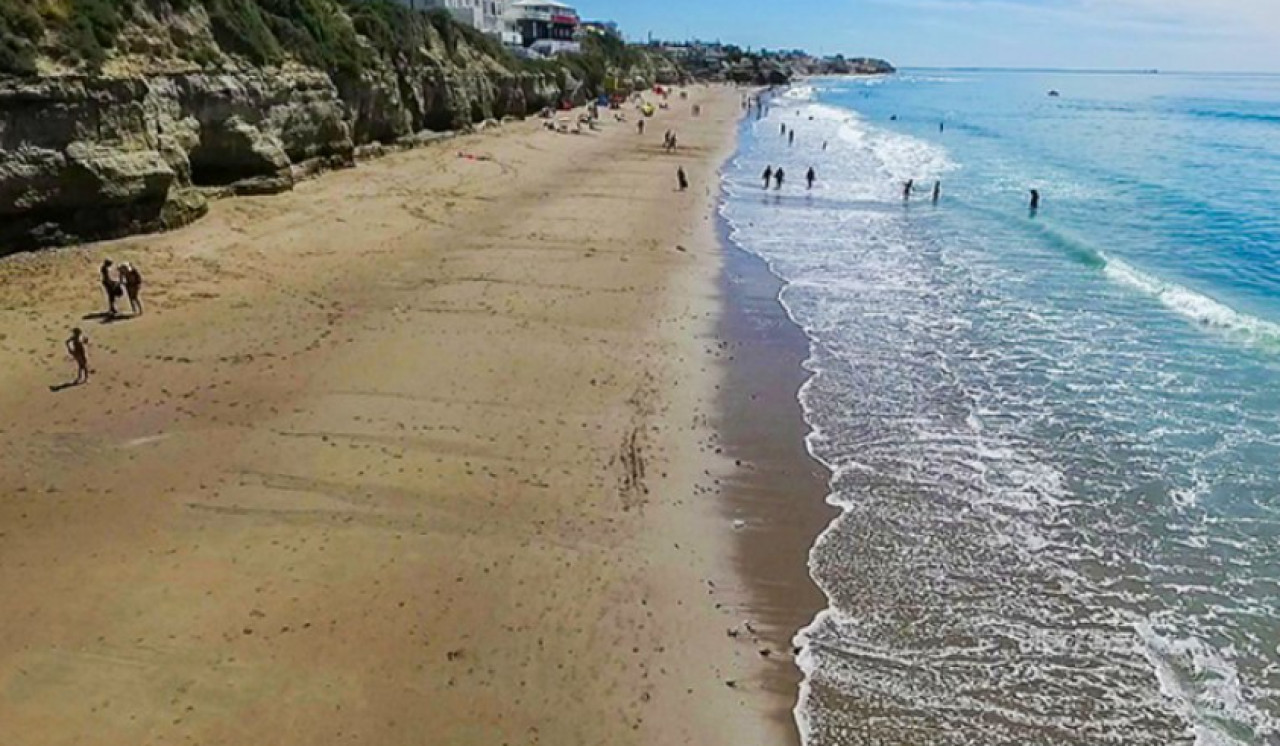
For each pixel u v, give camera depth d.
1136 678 10.50
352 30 43.62
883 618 11.65
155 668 10.24
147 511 13.41
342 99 40.53
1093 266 29.28
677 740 9.60
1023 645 11.09
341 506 13.77
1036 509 14.28
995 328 23.22
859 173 51.75
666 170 49.84
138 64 26.84
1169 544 13.26
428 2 82.12
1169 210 38.44
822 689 10.36
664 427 17.11
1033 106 121.75
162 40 28.27
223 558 12.34
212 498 13.82
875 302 25.59
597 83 99.31
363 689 10.09
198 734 9.35
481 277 26.11
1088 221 36.66
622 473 15.27
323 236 29.27
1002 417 17.75
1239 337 22.09
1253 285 27.03
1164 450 16.19
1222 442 16.45
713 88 162.50
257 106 32.66
